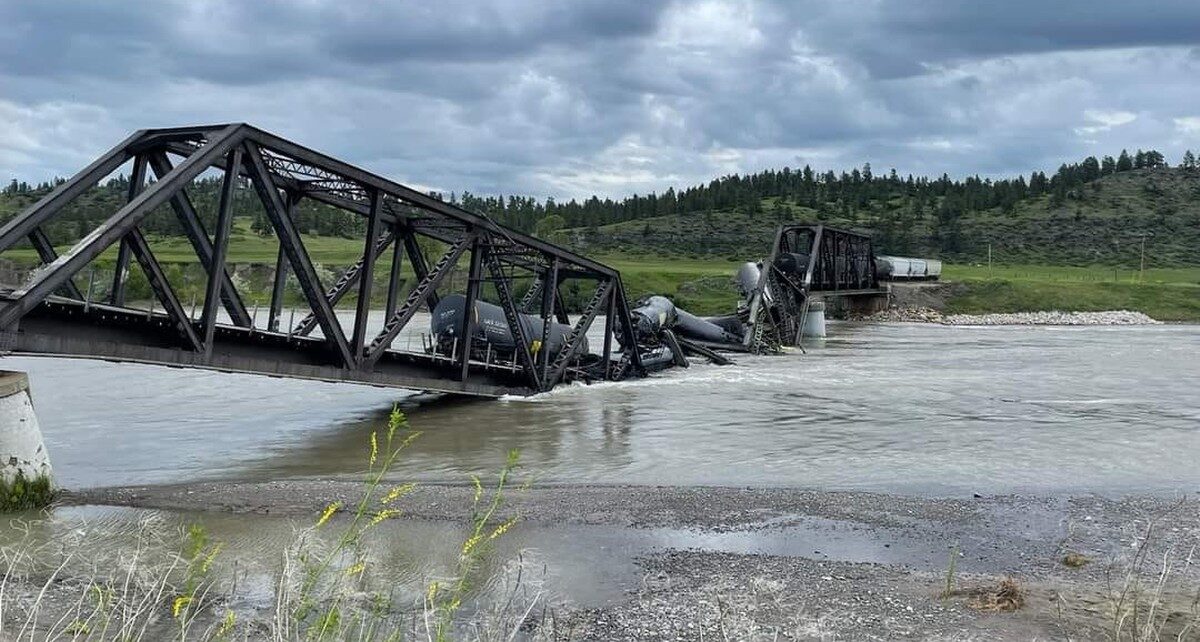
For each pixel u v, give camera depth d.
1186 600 11.38
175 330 19.92
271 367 21.28
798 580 12.09
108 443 22.95
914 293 105.00
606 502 16.38
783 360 51.31
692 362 49.75
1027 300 104.44
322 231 186.00
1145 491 18.11
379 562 12.38
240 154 20.00
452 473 19.56
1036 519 15.69
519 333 32.19
